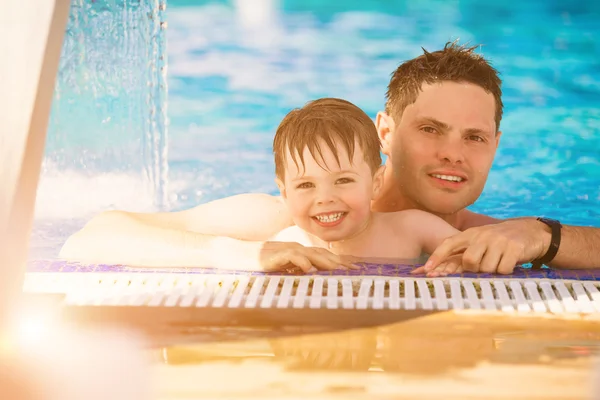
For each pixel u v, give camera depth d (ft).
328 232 11.03
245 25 16.57
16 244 7.37
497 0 16.87
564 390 6.95
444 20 16.46
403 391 6.91
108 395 6.89
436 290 9.41
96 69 13.70
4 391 6.94
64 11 7.41
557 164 14.10
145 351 7.84
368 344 7.94
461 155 11.62
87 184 13.30
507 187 13.53
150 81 13.91
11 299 7.50
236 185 13.24
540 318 8.63
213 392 6.94
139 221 11.36
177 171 13.58
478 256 10.03
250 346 7.94
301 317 8.65
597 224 12.39
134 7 13.76
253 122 14.60
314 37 16.35
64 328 8.37
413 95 11.85
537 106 15.12
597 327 8.39
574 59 15.66
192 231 11.25
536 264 10.46
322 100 11.72
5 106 7.20
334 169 10.77
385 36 15.98
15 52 7.18
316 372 7.34
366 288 9.47
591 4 16.79
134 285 9.66
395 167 12.06
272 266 10.16
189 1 17.13
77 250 10.72
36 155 7.36
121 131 13.74
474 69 11.96
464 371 7.35
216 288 9.52
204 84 15.46
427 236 11.00
